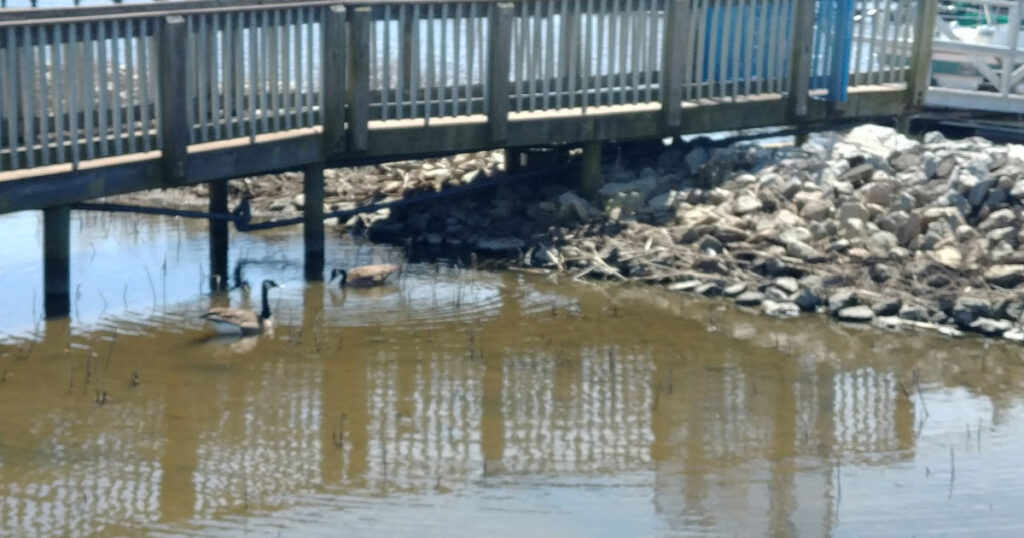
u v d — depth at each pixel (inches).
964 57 962.7
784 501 473.1
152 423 522.0
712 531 450.6
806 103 813.2
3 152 601.0
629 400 554.9
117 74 623.2
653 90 781.3
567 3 737.6
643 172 786.8
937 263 682.2
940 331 640.4
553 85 756.0
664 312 657.0
